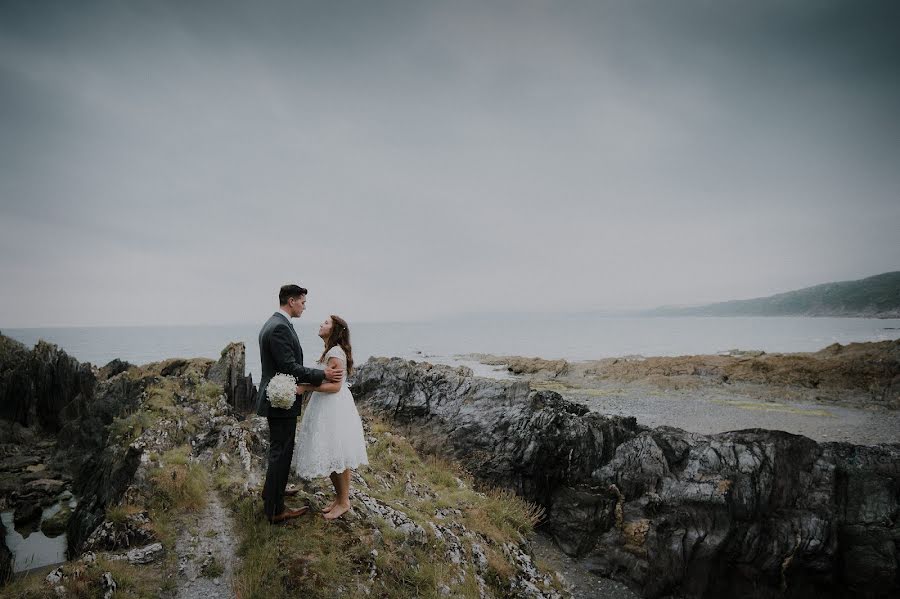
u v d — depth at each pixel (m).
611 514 16.09
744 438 16.78
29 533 15.20
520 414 19.23
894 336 127.56
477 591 7.57
